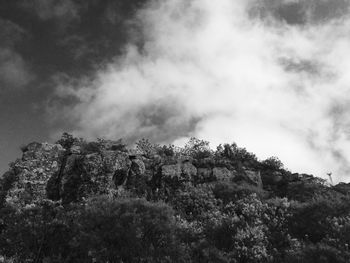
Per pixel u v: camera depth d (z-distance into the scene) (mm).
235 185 24500
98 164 24328
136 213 18375
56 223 18078
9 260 15812
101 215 17906
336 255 15250
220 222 19266
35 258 16391
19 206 21500
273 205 20969
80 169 24438
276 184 26578
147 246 16312
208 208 21859
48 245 17094
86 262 15547
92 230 17047
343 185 27094
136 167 25812
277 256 16328
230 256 16531
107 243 16188
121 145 28141
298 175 28141
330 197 21719
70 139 29250
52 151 26375
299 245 16734
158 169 26250
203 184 24844
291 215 19281
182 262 15758
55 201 22344
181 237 17938
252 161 30062
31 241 17234
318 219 18453
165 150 31109
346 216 18078
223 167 27250
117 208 18734
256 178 26422
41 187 23797
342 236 16562
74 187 23734
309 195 23609
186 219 20938
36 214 19656
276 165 29359
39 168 24828
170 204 22500
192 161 28031
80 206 20359
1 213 20469
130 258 15688
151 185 25109
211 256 16328
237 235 17609
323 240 16875
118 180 24625
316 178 27344
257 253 16422
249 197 22281
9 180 24203
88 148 27312
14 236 17656
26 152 25938
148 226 17250
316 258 15367
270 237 17766
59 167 25391
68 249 16672
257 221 19141
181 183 24984
